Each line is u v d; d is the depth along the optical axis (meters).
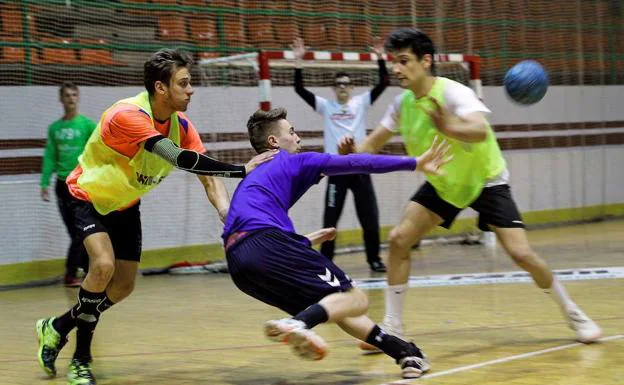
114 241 4.99
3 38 11.05
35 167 11.05
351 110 9.91
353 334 4.66
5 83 10.94
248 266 4.32
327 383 4.68
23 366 5.55
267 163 4.56
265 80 10.71
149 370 5.25
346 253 12.73
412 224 5.48
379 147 5.75
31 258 10.71
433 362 5.05
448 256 11.77
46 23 11.45
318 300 4.31
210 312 7.70
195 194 11.92
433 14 14.95
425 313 7.03
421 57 5.29
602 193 17.06
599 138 17.08
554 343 5.53
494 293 8.08
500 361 5.01
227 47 12.93
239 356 5.58
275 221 4.40
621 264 9.92
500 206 5.48
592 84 17.11
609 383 4.38
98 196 4.78
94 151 4.76
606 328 6.00
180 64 4.54
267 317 7.30
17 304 8.81
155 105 4.63
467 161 5.35
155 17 12.37
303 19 13.82
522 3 15.97
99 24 11.91
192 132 4.94
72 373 4.89
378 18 14.54
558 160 16.23
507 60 15.73
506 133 15.51
